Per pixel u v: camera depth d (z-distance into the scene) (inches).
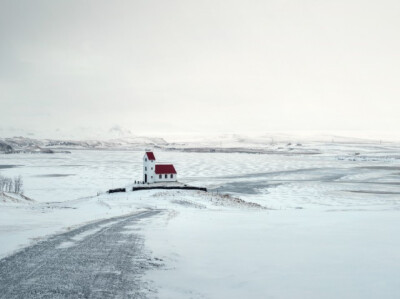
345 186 4178.2
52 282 542.6
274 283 544.4
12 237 885.2
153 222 1242.0
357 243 820.0
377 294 486.9
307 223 1210.0
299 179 5032.0
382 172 6235.2
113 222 1236.5
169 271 610.9
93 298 482.0
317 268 615.8
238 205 2260.1
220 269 621.3
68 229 1039.6
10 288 513.3
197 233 978.1
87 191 3784.5
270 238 897.5
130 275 586.2
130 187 3356.3
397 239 868.0
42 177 5216.5
